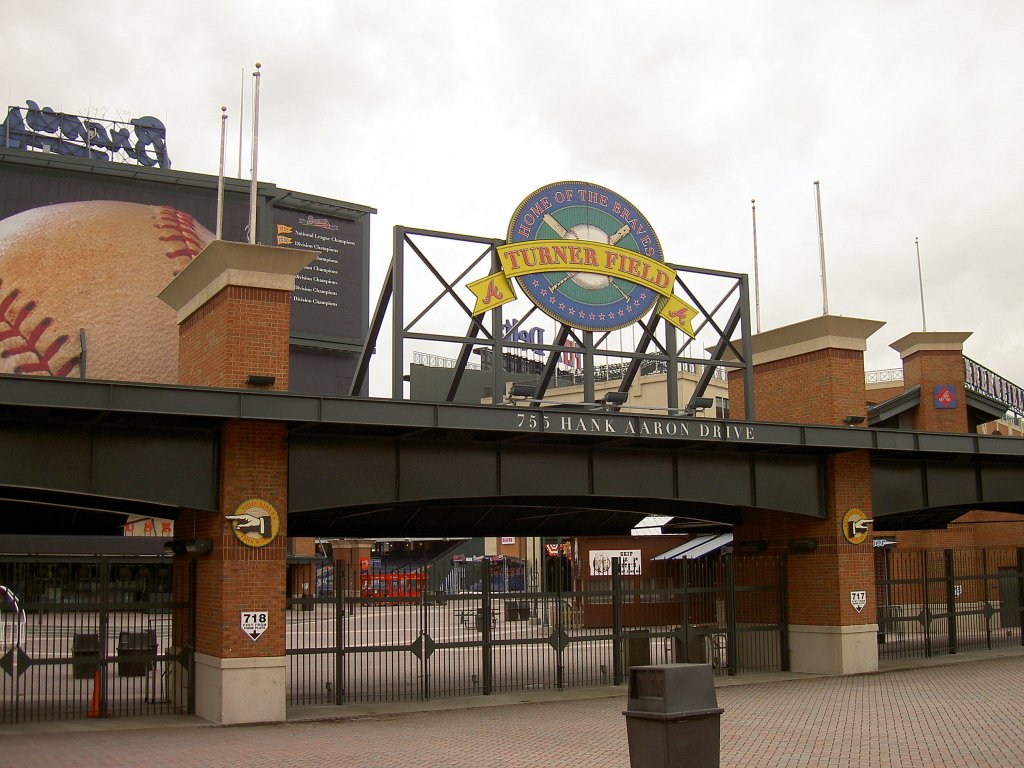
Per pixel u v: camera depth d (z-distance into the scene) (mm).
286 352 19688
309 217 81625
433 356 54906
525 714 19469
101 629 19500
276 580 19062
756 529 28016
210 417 18188
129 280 66062
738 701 20469
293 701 21406
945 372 43125
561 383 54375
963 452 26047
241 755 14688
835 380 26828
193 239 71625
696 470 24469
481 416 20219
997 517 47188
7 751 15156
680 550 41688
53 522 29141
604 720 18469
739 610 27922
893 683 23188
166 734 17141
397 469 21031
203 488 19062
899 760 13680
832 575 25578
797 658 26125
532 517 30109
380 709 20266
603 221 25609
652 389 53906
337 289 82125
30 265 64812
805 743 15203
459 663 29844
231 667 18422
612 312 25031
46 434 17875
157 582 23688
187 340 22094
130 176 76062
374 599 21625
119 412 17297
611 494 23328
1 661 18906
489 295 23797
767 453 25406
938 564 42156
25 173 73375
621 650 24234
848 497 25938
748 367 26391
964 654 29562
